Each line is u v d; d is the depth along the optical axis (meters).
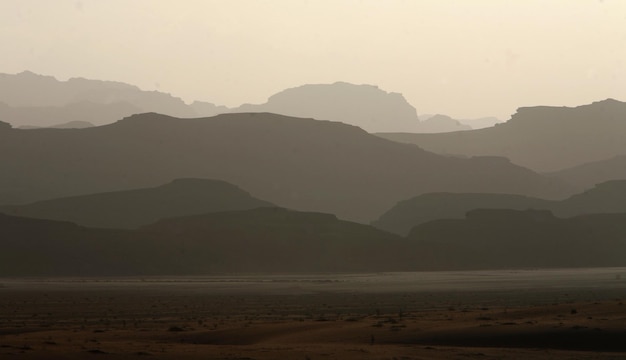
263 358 84.69
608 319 113.88
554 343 101.50
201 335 117.50
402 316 139.75
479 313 135.75
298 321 139.00
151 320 155.00
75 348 90.56
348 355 87.81
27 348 87.75
